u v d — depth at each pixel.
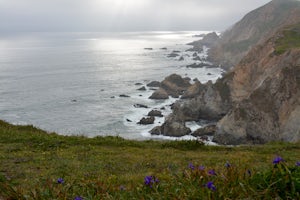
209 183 5.70
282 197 5.59
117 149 16.84
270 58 67.75
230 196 5.67
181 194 5.91
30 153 15.01
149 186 6.53
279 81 54.69
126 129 60.84
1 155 14.38
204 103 69.25
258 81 67.69
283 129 51.75
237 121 55.59
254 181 6.05
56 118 68.12
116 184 8.59
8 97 88.19
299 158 15.47
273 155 16.08
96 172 11.80
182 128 58.28
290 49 61.72
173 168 12.48
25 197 6.72
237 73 72.25
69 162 13.28
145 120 63.81
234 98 69.12
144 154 15.59
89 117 68.38
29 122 65.50
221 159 14.50
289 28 79.94
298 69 53.66
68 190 7.29
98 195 6.54
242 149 18.22
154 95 83.62
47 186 7.60
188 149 18.05
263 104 55.00
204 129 58.78
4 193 7.09
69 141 17.89
